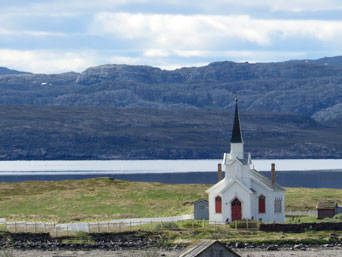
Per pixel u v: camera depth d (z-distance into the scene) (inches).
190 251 7583.7
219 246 7578.7
